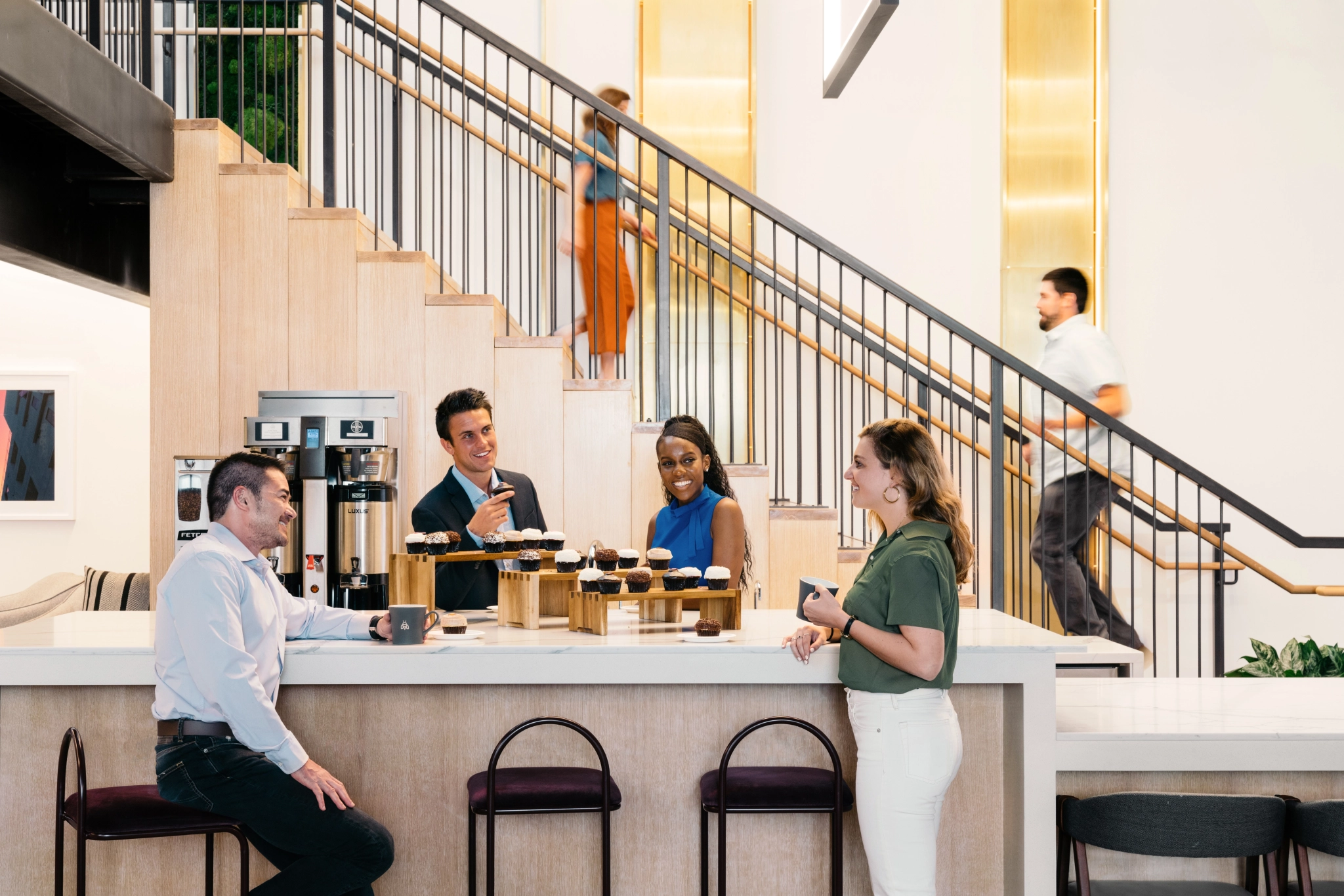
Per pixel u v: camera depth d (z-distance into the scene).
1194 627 6.37
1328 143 6.54
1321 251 6.54
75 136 3.76
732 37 6.42
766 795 2.38
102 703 2.66
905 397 4.78
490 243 6.32
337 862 2.27
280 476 2.47
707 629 2.53
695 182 6.38
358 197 6.29
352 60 4.81
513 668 2.45
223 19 6.25
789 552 4.47
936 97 6.55
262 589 2.39
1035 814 2.51
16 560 6.33
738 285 6.36
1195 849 2.21
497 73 6.34
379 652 2.45
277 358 4.24
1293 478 6.50
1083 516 6.12
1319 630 6.44
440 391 4.28
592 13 6.43
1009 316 6.45
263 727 2.20
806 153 6.54
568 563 2.75
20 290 6.34
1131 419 6.51
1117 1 6.55
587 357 6.25
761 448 6.38
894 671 2.22
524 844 2.70
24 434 6.31
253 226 4.23
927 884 2.20
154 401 4.18
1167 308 6.53
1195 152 6.54
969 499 6.41
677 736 2.71
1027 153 6.49
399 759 2.69
